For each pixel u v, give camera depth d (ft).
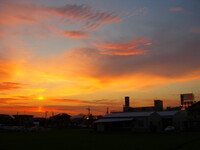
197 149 61.21
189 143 77.25
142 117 150.82
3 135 138.72
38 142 87.10
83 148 66.44
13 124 296.92
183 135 119.34
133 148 64.34
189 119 174.60
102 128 163.94
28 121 316.60
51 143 82.53
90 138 105.29
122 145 72.54
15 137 118.01
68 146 72.13
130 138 101.19
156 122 160.25
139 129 150.10
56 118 319.06
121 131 154.81
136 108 276.21
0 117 292.61
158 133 138.51
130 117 156.97
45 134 146.92
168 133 135.74
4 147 71.10
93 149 63.82
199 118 171.01
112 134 137.39
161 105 273.95
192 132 145.48
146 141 84.79
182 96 273.13
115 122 162.30
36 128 218.59
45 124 322.55
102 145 73.36
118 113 182.29
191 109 175.83
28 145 76.43
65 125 307.58
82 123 378.94
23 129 211.00
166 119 175.11
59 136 123.75
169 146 67.26
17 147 71.00
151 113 155.94
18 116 320.29
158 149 61.00
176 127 171.32
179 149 61.72
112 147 67.72
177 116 177.37
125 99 289.33
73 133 157.58
